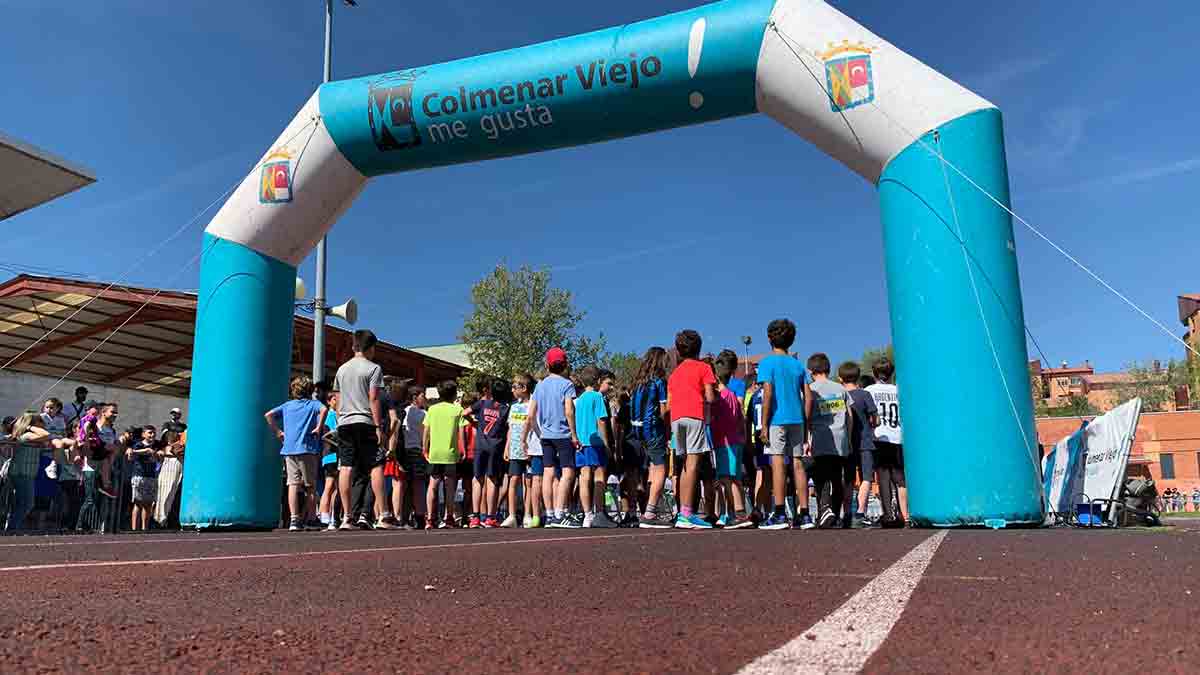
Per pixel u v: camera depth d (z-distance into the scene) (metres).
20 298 17.36
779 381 6.86
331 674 1.15
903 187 5.91
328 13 15.00
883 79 6.05
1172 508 38.25
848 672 1.09
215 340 7.51
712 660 1.19
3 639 1.43
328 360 22.53
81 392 10.73
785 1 6.46
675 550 3.56
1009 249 5.69
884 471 7.27
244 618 1.67
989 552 3.19
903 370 5.88
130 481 9.80
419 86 7.27
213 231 7.69
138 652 1.31
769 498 8.20
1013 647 1.26
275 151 7.64
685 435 6.81
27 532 8.38
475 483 8.94
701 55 6.51
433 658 1.25
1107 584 2.10
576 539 4.71
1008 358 5.54
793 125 6.52
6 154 8.45
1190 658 1.18
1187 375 48.41
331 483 8.87
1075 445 7.53
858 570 2.56
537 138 7.22
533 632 1.47
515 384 8.97
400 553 3.54
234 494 7.29
